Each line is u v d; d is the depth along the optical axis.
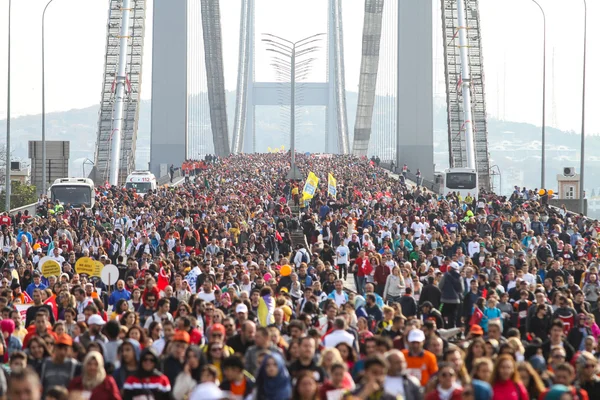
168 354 37.03
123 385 35.16
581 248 92.88
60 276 67.88
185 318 43.00
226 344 40.38
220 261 78.44
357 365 36.25
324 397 29.89
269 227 107.19
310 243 119.44
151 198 150.38
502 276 79.00
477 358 35.50
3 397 31.19
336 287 60.81
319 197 160.50
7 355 44.03
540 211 134.25
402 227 110.94
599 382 35.53
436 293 65.50
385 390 29.33
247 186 187.38
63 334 37.16
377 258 78.81
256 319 50.75
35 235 105.00
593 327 51.62
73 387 33.34
